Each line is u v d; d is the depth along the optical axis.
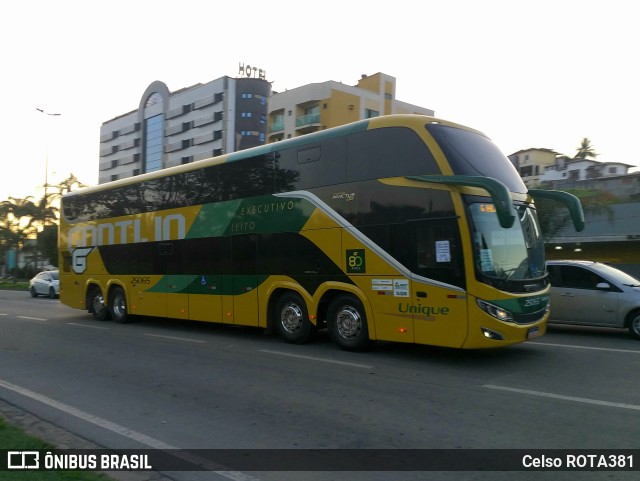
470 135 9.55
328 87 54.00
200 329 14.20
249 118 70.25
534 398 6.90
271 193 11.34
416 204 9.03
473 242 8.43
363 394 7.27
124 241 15.25
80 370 9.15
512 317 8.45
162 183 14.07
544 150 65.12
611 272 11.96
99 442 5.59
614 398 6.87
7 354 10.78
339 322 10.30
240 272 11.88
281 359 9.74
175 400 7.16
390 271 9.30
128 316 15.46
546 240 19.86
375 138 9.68
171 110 78.69
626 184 28.48
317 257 10.41
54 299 29.00
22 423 6.25
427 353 10.07
